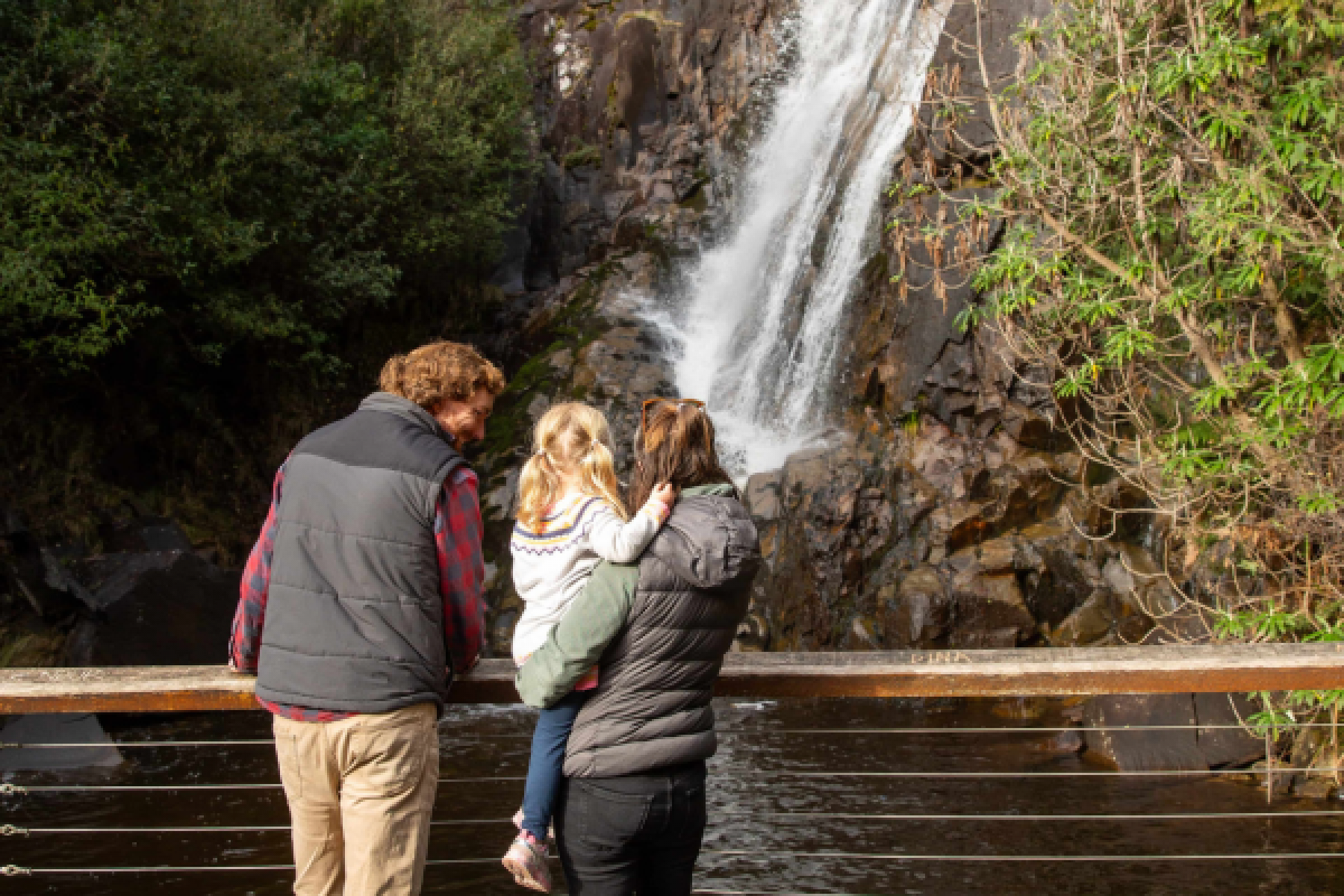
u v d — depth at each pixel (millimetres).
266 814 6340
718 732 7883
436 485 2219
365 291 13930
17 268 9398
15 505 10844
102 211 10531
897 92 14242
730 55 18109
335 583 2191
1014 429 9984
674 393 14195
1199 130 6480
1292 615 6129
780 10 17828
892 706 8484
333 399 15156
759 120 17297
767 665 2484
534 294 17219
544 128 19266
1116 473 9609
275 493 2367
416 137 15078
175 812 6379
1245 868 5191
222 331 12852
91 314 11352
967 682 2449
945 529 9695
